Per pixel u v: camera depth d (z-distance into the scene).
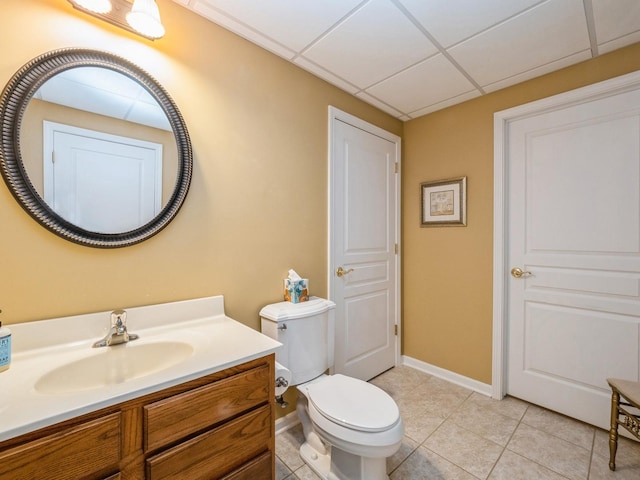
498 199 2.10
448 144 2.40
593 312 1.80
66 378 0.96
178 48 1.35
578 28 1.48
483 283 2.20
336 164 2.09
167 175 1.31
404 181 2.71
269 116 1.70
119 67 1.18
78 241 1.10
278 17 1.42
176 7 1.35
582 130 1.82
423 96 2.22
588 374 1.82
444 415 1.94
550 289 1.96
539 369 2.01
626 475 1.43
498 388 2.12
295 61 1.79
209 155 1.46
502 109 2.10
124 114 1.20
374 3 1.33
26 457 0.66
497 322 2.12
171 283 1.35
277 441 1.70
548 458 1.55
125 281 1.23
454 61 1.78
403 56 1.73
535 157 2.01
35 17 1.03
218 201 1.50
